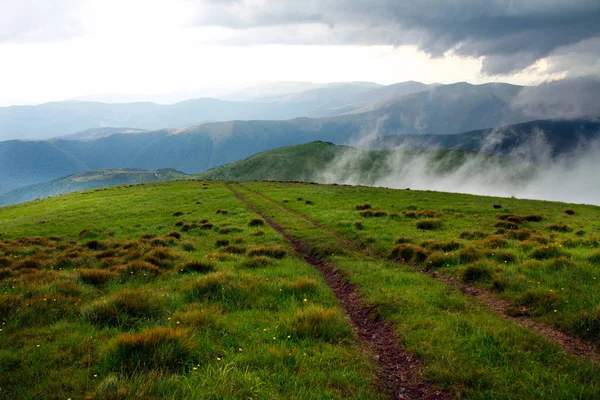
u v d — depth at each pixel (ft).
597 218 96.48
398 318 32.09
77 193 216.74
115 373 20.71
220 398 18.65
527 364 23.00
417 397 20.88
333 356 24.80
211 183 254.68
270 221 102.73
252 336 27.68
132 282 44.34
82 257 59.82
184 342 24.04
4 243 81.05
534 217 90.74
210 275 41.29
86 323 29.35
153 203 155.02
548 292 32.96
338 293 42.68
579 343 26.02
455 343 26.53
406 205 119.24
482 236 68.80
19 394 19.48
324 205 124.06
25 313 30.45
